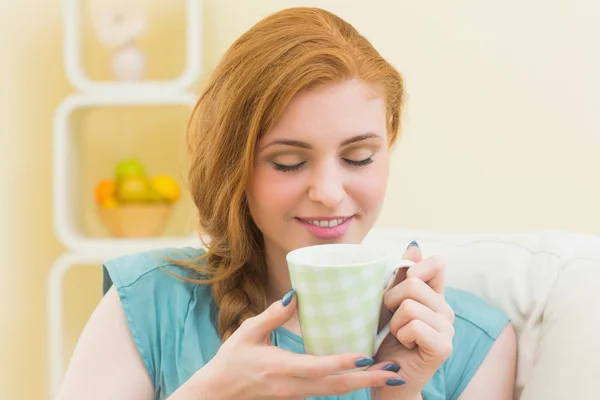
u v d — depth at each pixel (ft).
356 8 6.73
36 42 7.11
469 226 6.76
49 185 7.23
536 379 3.41
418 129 6.74
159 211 6.59
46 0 7.08
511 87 6.64
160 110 7.10
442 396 3.68
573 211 6.65
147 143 7.14
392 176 6.78
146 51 7.02
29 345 7.32
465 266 4.16
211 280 3.66
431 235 4.42
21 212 7.23
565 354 3.34
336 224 3.18
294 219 3.19
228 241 3.65
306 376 2.48
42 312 7.30
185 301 3.72
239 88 3.21
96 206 6.77
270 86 3.01
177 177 7.13
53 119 7.17
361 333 2.47
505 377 3.73
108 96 6.43
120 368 3.56
